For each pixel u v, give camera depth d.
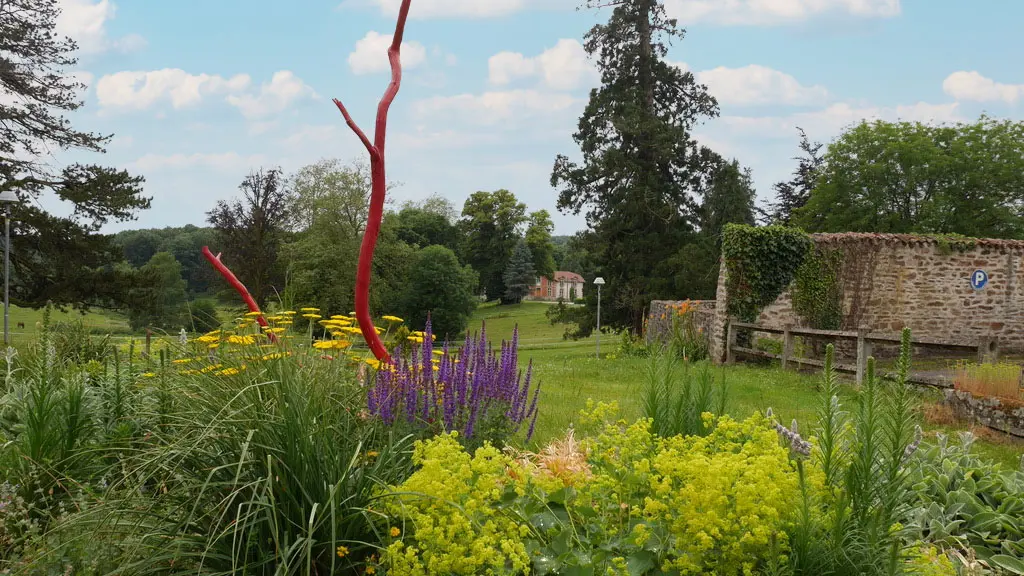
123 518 2.92
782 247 16.97
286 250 40.47
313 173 45.09
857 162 32.69
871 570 2.43
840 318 17.39
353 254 41.12
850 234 17.70
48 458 3.80
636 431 2.95
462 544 2.47
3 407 4.72
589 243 35.91
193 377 3.51
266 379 3.07
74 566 2.98
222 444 2.89
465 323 59.03
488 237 84.69
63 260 27.00
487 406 4.14
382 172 4.48
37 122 27.30
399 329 5.20
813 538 2.50
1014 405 7.85
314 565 2.68
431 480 2.62
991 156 30.95
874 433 2.60
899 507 2.83
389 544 2.66
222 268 5.23
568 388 10.59
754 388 10.84
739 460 2.70
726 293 16.97
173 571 2.69
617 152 34.06
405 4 4.65
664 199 35.16
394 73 4.71
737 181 36.25
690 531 2.44
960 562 3.03
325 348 3.99
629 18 34.41
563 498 2.86
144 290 28.36
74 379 4.29
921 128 32.16
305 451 2.73
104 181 27.17
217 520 2.72
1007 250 18.19
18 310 30.41
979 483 3.79
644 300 34.34
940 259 17.84
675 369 3.90
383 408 3.61
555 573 2.53
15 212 25.45
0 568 3.07
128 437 3.85
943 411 8.70
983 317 18.17
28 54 27.00
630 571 2.50
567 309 39.19
